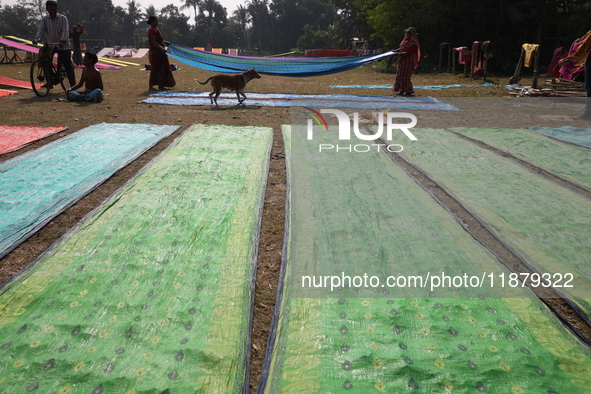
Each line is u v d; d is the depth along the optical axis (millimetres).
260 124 7328
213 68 12086
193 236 3357
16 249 3197
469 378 2012
